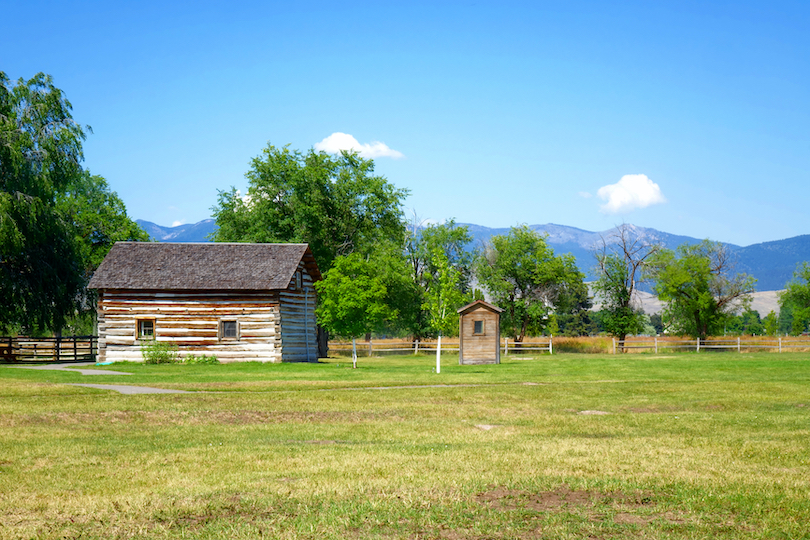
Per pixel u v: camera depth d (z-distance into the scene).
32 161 39.19
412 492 9.20
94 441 13.67
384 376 28.50
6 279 37.72
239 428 15.44
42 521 8.12
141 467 11.15
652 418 16.67
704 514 8.20
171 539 7.47
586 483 9.61
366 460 11.52
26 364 36.88
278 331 37.41
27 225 37.72
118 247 39.97
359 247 55.97
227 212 55.53
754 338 59.91
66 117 42.00
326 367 34.19
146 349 36.75
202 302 37.50
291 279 38.62
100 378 26.34
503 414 17.55
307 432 14.83
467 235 68.12
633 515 8.23
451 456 11.84
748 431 14.74
